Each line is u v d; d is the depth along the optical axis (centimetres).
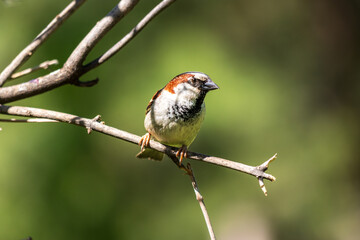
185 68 1208
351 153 1472
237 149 1281
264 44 1454
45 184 1030
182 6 1332
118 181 1187
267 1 1500
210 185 1370
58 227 1041
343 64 1548
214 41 1323
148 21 438
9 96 421
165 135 590
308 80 1488
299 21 1530
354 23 1554
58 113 418
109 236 1109
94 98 1117
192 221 1323
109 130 425
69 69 432
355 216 1434
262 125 1284
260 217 1444
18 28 1112
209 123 1201
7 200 998
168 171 1312
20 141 1029
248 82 1273
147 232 1222
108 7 1120
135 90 1155
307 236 1444
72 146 1061
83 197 1080
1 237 987
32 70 439
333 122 1482
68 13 445
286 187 1445
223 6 1421
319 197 1457
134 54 1206
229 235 1395
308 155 1409
